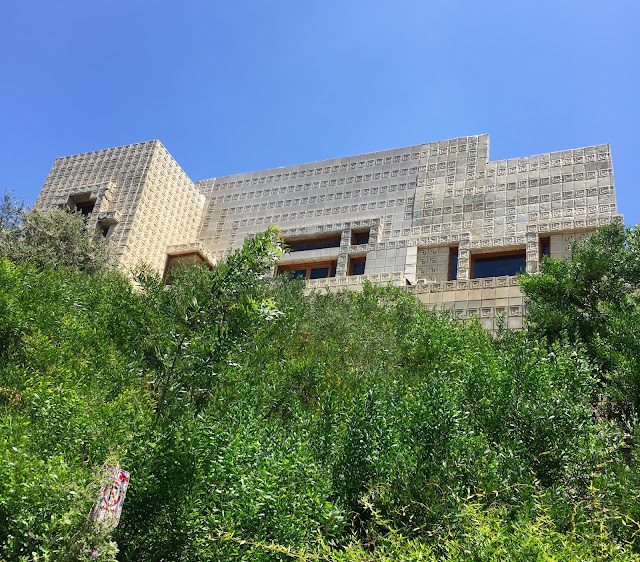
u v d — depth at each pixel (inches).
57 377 308.2
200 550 216.7
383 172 1026.1
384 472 264.2
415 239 920.9
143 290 454.6
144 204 995.3
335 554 211.9
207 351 299.1
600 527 227.9
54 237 799.1
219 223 1102.4
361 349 450.6
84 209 1041.5
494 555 199.9
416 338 480.1
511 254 858.1
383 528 247.9
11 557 188.1
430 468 263.0
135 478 231.8
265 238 324.2
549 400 308.8
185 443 242.7
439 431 278.1
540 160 919.7
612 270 521.3
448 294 724.0
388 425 284.2
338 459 275.4
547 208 877.2
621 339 427.2
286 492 233.8
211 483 235.6
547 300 532.4
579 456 286.4
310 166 1093.1
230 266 317.1
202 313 308.5
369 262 924.0
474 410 323.3
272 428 283.1
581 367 350.6
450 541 216.4
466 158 976.3
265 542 220.2
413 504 247.1
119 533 225.3
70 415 251.8
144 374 353.4
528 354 343.9
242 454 242.4
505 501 253.1
